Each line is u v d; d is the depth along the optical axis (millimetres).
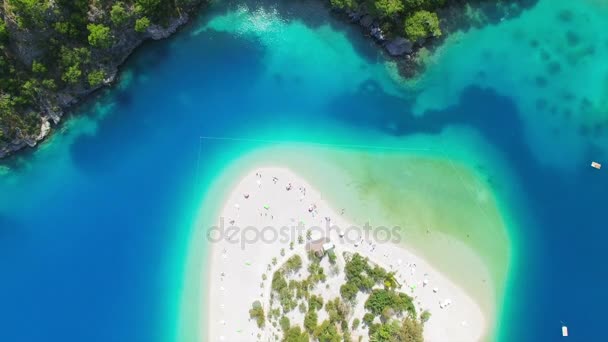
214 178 51250
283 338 49094
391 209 50125
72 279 51375
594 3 51094
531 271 50094
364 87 51344
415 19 46062
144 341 50750
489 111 51219
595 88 50969
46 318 51219
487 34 51156
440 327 49250
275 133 51344
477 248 49969
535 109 51219
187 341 50500
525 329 49594
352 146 50875
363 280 48688
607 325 49500
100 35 44844
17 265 51406
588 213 50344
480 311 49500
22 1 41250
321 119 51344
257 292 50000
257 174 50875
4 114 47250
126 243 51375
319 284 49406
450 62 51125
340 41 51281
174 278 50938
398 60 50906
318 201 50250
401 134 51062
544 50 51156
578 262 50031
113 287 51188
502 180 50688
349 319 49219
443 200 50312
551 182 50719
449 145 50906
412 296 49406
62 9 44094
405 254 49719
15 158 51250
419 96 51219
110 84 51250
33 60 46094
